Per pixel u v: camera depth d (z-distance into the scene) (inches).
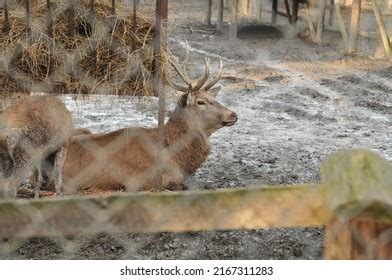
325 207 224.4
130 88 670.5
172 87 752.3
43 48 625.9
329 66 1771.7
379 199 205.8
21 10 630.5
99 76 652.1
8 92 632.4
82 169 761.6
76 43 636.7
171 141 796.0
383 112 1333.7
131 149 773.9
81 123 1099.9
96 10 649.0
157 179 778.2
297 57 1905.8
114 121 1125.1
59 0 632.4
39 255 597.3
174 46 1857.8
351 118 1278.3
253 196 226.7
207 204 226.8
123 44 656.4
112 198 224.2
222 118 807.7
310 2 2241.6
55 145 710.5
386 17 2064.5
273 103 1385.3
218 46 2044.8
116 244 625.9
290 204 226.7
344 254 222.7
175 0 2536.9
